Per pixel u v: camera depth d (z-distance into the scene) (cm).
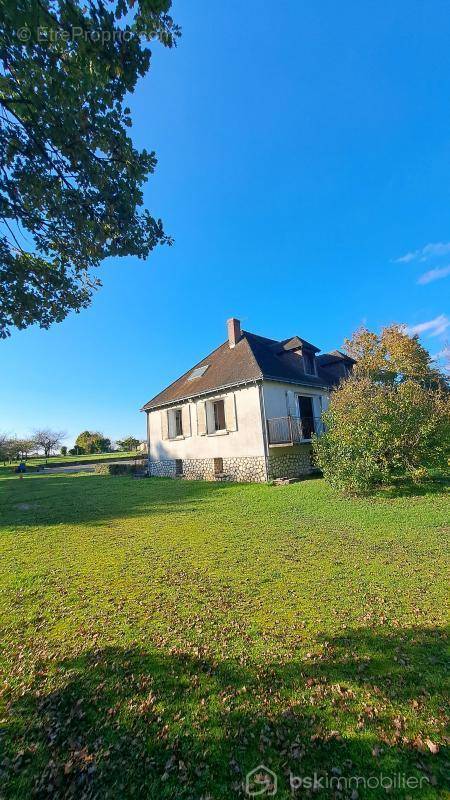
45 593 387
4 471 2802
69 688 237
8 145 262
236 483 1218
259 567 436
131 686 235
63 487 1402
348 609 322
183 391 1577
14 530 680
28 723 208
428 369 1817
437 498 738
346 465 855
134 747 188
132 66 238
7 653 280
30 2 188
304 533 572
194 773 171
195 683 235
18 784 169
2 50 214
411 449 842
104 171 288
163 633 298
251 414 1252
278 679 236
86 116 246
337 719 199
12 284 345
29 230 321
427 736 185
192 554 498
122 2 214
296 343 1459
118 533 629
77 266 377
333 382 1603
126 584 403
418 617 302
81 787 166
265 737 190
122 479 1625
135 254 348
